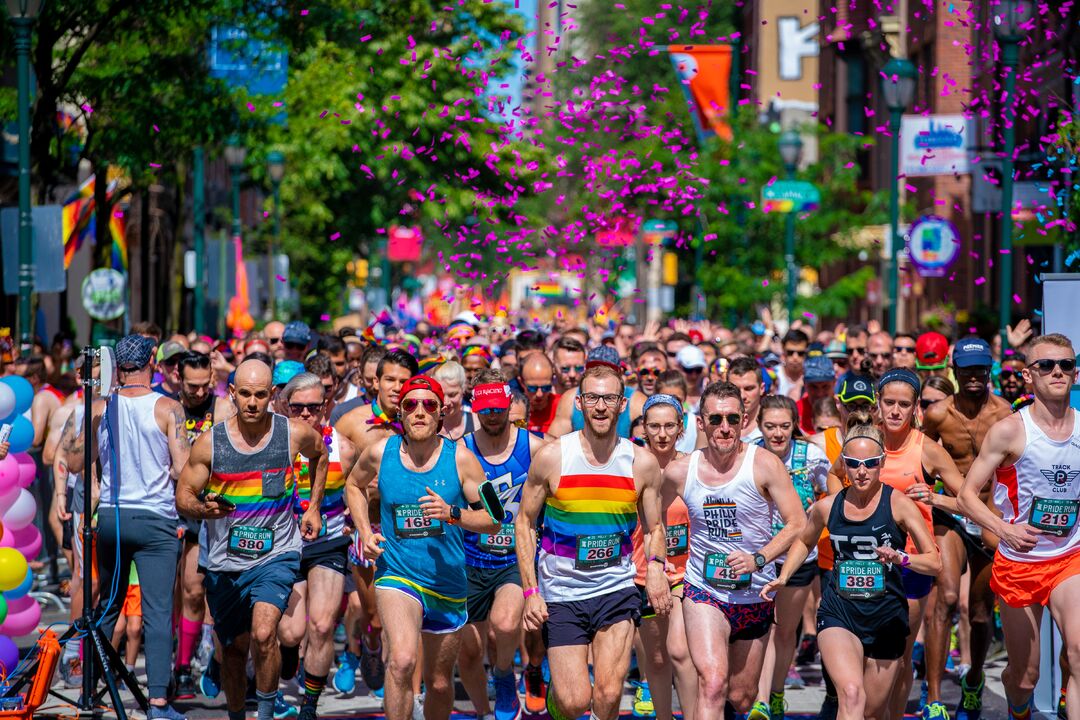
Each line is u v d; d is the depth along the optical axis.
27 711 24.42
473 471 22.86
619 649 22.50
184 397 28.94
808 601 32.69
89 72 59.50
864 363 39.56
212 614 25.27
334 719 28.00
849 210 93.06
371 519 24.38
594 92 58.50
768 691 25.14
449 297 49.91
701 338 48.25
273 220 99.31
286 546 25.12
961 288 87.25
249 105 65.38
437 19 86.94
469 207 84.00
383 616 22.59
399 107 84.44
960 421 29.11
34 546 30.55
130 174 63.62
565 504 22.50
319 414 27.58
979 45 63.28
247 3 60.72
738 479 22.91
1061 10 50.81
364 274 138.50
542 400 30.81
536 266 60.66
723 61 77.81
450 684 23.75
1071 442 23.33
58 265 47.44
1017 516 23.80
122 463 26.55
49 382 44.34
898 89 58.09
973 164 61.16
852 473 22.14
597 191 58.59
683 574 23.70
